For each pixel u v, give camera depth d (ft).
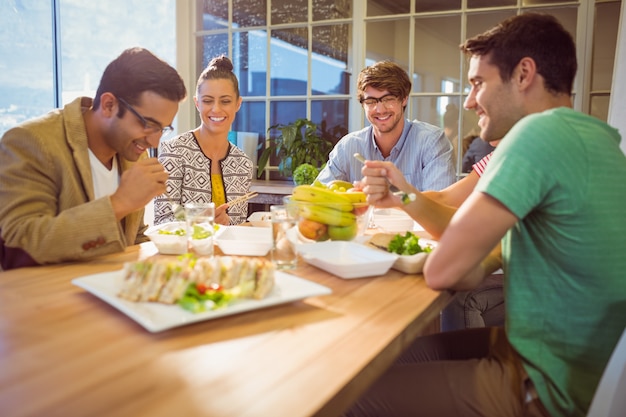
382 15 11.52
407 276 3.95
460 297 6.52
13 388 2.03
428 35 11.21
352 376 2.22
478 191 3.38
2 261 4.08
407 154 8.27
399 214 6.13
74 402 1.93
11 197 4.09
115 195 4.17
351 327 2.82
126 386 2.07
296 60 12.45
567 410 3.37
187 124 13.48
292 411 1.90
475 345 4.32
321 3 12.03
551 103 3.86
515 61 3.81
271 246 4.40
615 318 3.37
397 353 2.77
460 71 11.01
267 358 2.38
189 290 2.94
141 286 2.98
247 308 2.93
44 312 2.88
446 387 3.56
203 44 13.29
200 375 2.19
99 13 12.54
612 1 9.91
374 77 7.78
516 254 3.66
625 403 2.86
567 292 3.43
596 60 10.13
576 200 3.25
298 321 2.90
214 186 8.19
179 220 5.10
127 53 4.53
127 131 4.54
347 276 3.82
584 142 3.32
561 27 3.84
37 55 11.85
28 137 4.27
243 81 13.03
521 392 3.47
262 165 12.55
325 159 12.02
